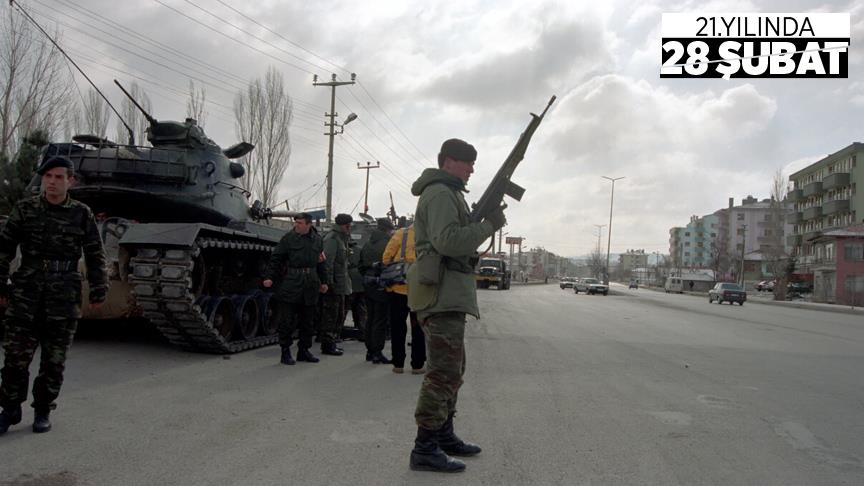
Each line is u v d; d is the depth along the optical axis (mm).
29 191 9266
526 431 4918
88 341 8789
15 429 4547
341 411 5371
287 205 13383
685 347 10859
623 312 21062
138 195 8961
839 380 7836
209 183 9625
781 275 55344
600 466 4121
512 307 21859
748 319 20141
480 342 10555
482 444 4543
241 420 4977
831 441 4875
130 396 5668
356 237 14375
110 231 7883
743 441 4797
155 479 3662
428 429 3916
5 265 4328
